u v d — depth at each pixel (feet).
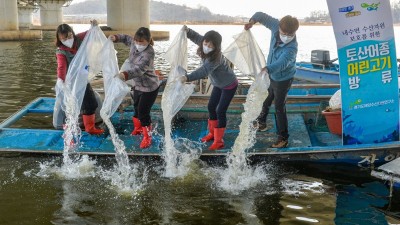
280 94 20.11
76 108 21.74
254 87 19.16
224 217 15.81
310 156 20.08
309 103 25.70
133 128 24.47
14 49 88.58
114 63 21.48
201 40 19.79
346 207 16.63
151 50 20.45
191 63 64.80
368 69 19.63
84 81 21.72
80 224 15.25
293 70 19.86
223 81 20.08
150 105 20.99
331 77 39.40
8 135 22.77
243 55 21.44
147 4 125.70
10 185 18.15
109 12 125.70
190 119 25.72
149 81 20.67
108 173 19.30
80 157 20.45
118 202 16.84
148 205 16.62
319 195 17.56
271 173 19.45
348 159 20.11
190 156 20.25
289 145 21.08
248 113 19.58
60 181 18.58
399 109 20.66
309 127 24.77
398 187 18.08
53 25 198.80
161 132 23.34
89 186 18.12
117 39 21.99
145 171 19.49
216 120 21.56
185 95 20.51
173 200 17.01
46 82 45.83
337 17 19.17
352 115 20.02
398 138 20.25
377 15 19.12
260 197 17.33
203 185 18.25
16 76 49.65
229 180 18.67
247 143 19.92
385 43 19.40
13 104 34.50
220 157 20.11
